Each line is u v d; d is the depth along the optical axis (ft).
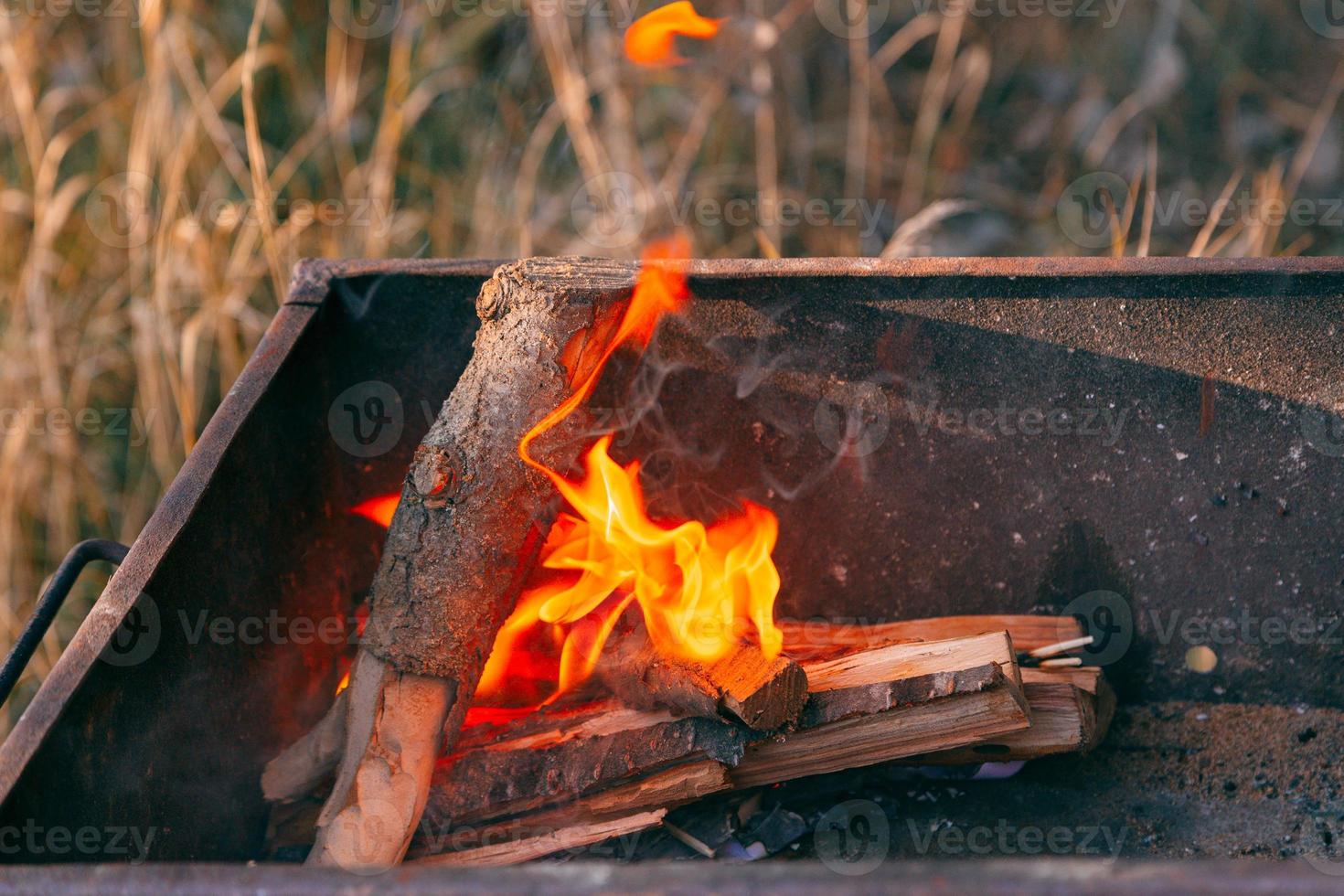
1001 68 9.70
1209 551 5.92
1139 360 5.87
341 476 6.07
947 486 5.99
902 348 5.92
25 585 6.82
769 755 5.57
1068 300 5.85
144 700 5.37
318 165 7.84
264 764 5.71
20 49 7.18
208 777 5.54
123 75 7.53
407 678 5.55
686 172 8.32
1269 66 9.55
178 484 5.53
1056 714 5.66
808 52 9.64
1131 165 8.89
